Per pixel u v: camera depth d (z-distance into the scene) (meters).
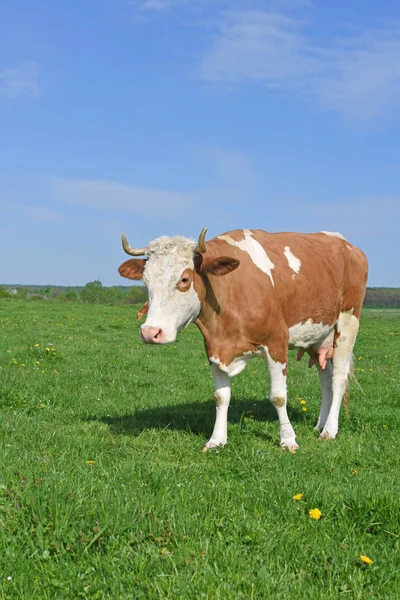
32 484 4.25
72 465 5.24
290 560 3.68
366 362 15.79
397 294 65.25
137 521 3.89
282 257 7.14
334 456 6.27
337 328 8.03
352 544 3.91
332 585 3.41
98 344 16.53
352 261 8.11
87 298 60.66
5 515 3.86
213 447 6.46
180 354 15.58
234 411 8.46
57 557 3.52
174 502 4.25
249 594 3.25
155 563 3.48
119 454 6.09
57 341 16.72
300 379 11.80
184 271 5.98
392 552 3.78
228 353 6.61
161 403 8.92
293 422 8.14
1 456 5.22
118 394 9.50
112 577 3.34
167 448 6.45
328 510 4.38
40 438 6.35
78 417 7.80
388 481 5.27
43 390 9.23
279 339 6.77
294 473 5.49
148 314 5.94
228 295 6.48
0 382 9.40
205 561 3.49
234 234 7.02
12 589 3.22
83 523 3.79
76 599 3.19
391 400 9.73
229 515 4.21
